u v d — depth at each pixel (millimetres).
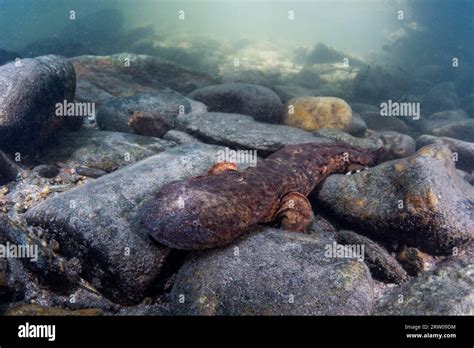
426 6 5672
